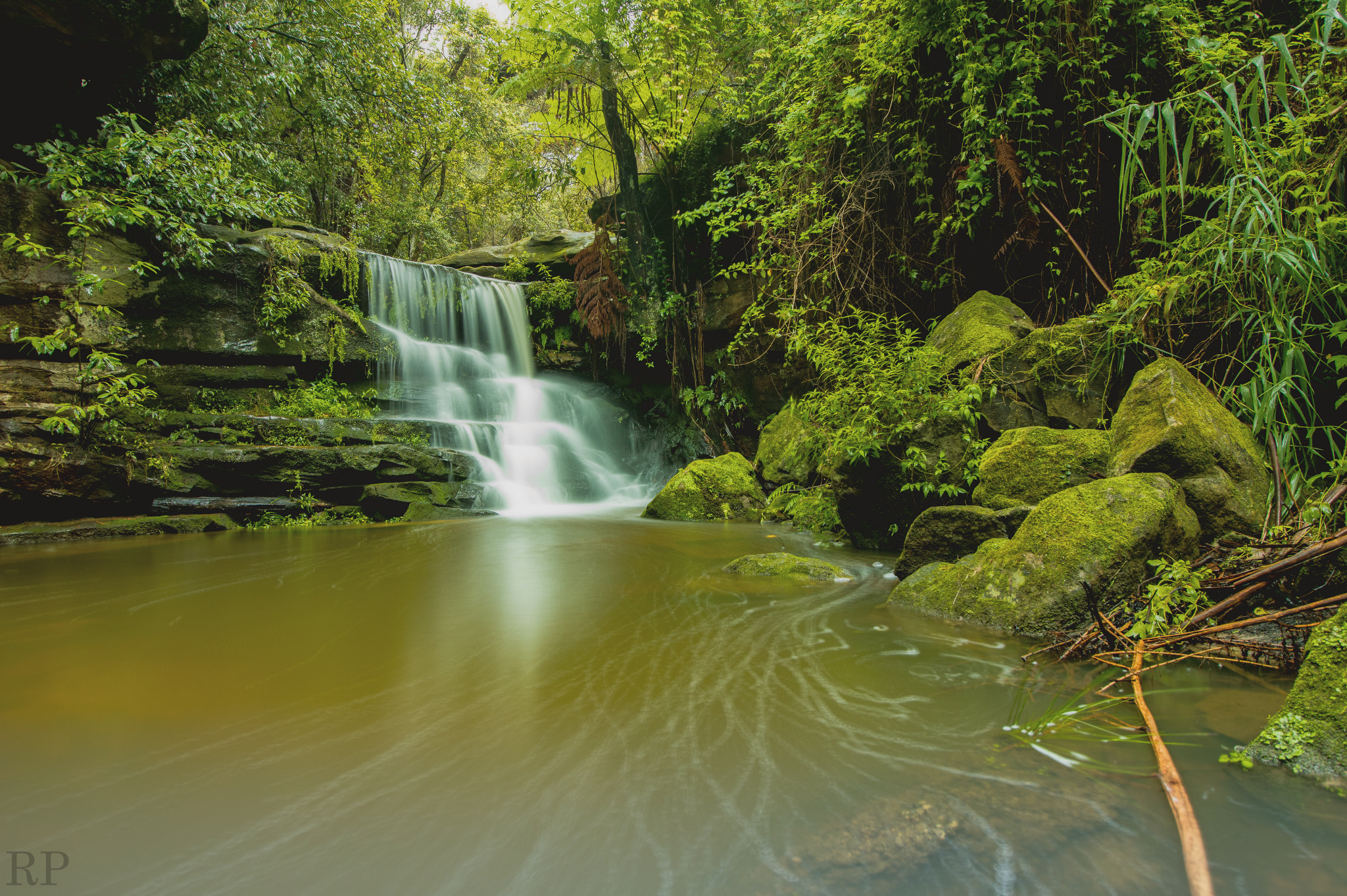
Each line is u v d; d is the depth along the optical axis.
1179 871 1.37
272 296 9.68
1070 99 5.95
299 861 1.44
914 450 5.14
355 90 12.38
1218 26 5.62
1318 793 1.65
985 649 2.88
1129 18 5.70
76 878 1.38
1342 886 1.30
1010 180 6.35
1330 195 3.75
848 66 7.65
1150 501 3.11
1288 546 2.88
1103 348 4.80
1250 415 4.06
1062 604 3.01
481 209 22.86
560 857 1.45
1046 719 2.13
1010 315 5.91
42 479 6.89
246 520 7.95
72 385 7.34
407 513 8.80
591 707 2.30
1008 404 5.16
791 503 7.73
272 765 1.88
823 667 2.68
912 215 7.45
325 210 17.30
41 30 7.37
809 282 8.33
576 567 5.18
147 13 7.73
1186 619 2.68
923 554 4.26
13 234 7.01
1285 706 1.90
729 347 9.65
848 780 1.77
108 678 2.63
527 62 11.23
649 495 12.38
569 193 21.83
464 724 2.16
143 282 8.40
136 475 7.46
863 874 1.37
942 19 6.30
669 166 11.29
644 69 9.97
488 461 10.35
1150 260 4.70
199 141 8.73
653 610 3.73
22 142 8.20
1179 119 5.50
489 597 4.12
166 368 8.59
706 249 11.38
